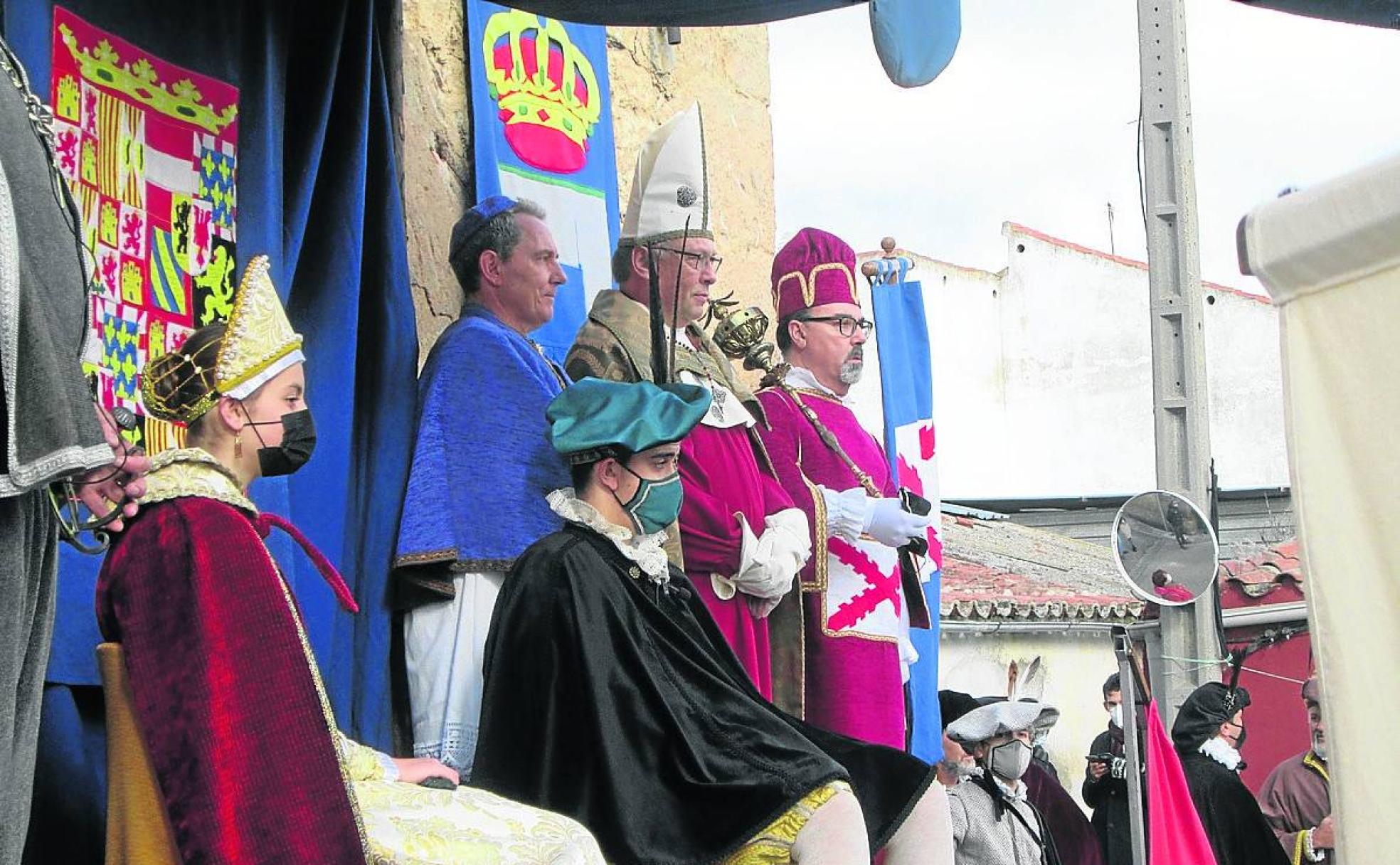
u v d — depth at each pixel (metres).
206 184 5.38
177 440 5.20
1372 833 2.28
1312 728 10.23
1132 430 24.47
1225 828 8.38
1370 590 2.33
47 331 3.36
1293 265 2.42
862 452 6.92
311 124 5.79
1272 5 5.73
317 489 5.47
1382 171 2.32
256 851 3.64
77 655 4.53
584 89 7.60
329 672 5.35
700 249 6.14
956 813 7.13
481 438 5.55
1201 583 7.29
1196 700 8.75
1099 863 8.57
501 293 5.90
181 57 5.33
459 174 7.15
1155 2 10.32
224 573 3.83
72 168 4.91
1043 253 24.89
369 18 6.01
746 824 4.64
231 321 4.27
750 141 9.49
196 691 3.73
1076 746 15.98
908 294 8.66
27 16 4.75
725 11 5.84
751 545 5.77
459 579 5.45
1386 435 2.33
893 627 6.62
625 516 5.05
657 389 5.17
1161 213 10.19
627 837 4.62
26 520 3.43
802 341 7.04
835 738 5.20
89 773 4.54
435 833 3.94
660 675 4.86
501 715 4.80
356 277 5.80
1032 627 16.12
